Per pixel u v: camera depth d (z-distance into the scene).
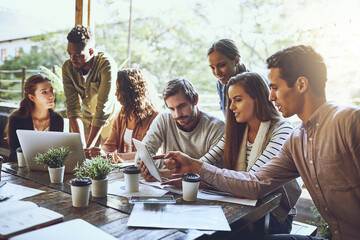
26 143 1.98
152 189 1.75
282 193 1.86
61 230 1.16
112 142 2.82
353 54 5.95
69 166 1.99
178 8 13.39
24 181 1.84
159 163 2.29
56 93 5.96
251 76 1.91
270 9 11.44
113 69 3.19
